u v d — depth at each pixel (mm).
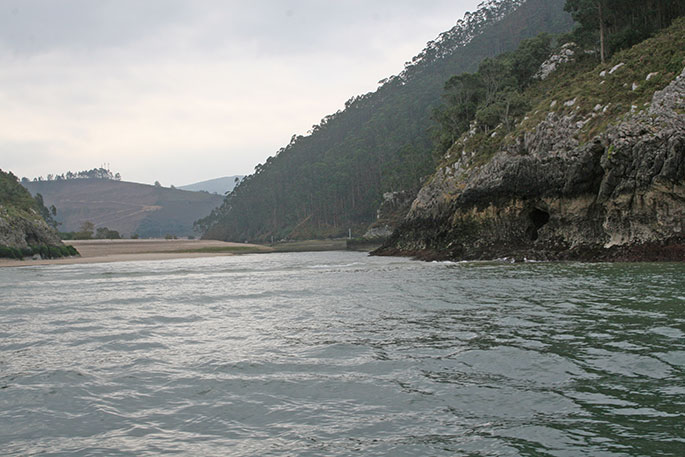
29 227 89125
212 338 16016
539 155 46438
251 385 10812
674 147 35156
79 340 16266
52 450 7914
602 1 66438
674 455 6934
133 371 12281
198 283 37281
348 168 188250
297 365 12227
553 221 45594
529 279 28547
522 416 8547
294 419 8844
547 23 191875
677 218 35938
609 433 7723
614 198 38906
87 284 38750
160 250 116938
